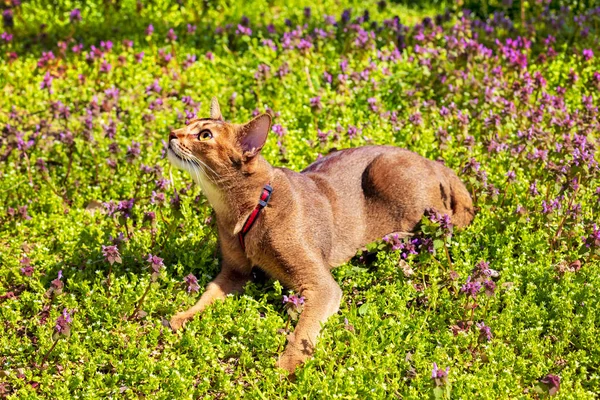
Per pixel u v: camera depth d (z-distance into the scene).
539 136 8.58
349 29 11.36
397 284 6.87
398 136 9.27
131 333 6.43
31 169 8.77
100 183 8.66
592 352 6.15
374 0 13.78
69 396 5.87
